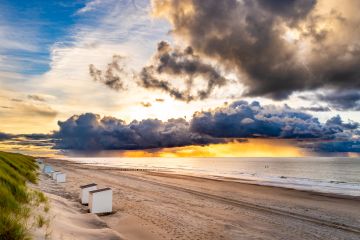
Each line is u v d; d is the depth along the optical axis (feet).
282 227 46.50
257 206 65.41
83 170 194.90
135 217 48.78
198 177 151.53
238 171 249.96
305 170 293.43
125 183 107.76
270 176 183.52
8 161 81.56
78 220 39.40
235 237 39.93
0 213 23.95
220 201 70.90
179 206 61.87
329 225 48.88
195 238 38.50
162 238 37.70
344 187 115.14
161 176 152.56
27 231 24.03
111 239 32.04
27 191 40.75
